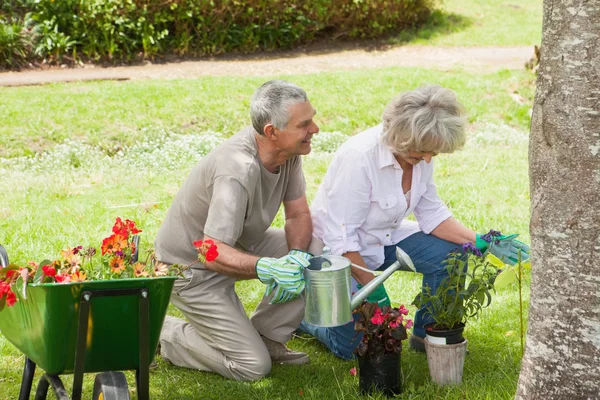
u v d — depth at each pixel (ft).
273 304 12.76
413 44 55.62
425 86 11.51
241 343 12.22
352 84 41.81
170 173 27.81
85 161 30.30
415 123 11.18
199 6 49.60
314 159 29.60
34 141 32.40
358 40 56.24
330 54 53.26
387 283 16.35
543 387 9.45
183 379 12.48
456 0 66.44
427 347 11.79
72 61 46.91
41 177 26.76
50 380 9.70
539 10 65.16
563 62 8.63
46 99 36.88
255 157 11.92
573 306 9.06
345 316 10.53
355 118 37.60
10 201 23.44
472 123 38.17
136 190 24.75
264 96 11.51
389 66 49.21
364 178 12.23
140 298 9.06
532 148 9.24
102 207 22.57
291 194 13.11
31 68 45.55
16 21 46.70
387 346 11.30
